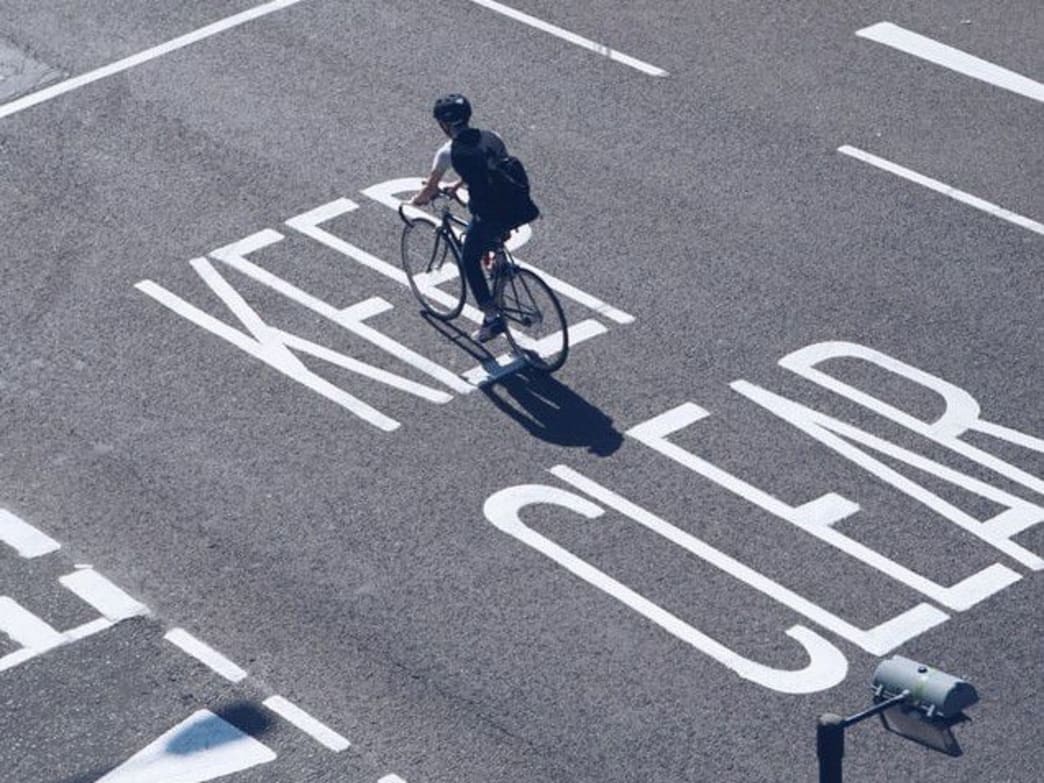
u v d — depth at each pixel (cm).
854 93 5400
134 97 5378
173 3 5775
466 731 3591
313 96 5369
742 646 3753
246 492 4138
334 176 5069
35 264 4794
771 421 4288
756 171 5091
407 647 3766
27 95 5400
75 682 3709
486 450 4225
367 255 4803
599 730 3591
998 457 4194
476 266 4406
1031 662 3719
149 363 4494
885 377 4416
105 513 4097
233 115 5294
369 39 5597
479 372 4441
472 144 4284
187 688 3691
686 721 3606
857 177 5078
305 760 3538
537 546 3981
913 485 4116
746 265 4756
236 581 3925
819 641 3759
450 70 5472
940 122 5291
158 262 4794
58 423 4338
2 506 4119
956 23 5703
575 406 4341
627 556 3953
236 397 4391
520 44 5584
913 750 3550
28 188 5050
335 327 4584
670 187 5025
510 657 3738
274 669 3722
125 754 3566
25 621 3838
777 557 3944
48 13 5747
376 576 3925
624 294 4659
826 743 2770
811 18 5716
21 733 3616
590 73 5462
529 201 4325
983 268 4766
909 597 3856
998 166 5125
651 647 3753
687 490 4112
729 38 5622
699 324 4569
